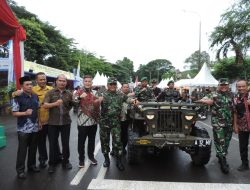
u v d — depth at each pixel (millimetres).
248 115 7031
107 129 7293
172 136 6965
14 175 6629
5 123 14898
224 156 7062
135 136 7012
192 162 7914
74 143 10188
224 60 35125
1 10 10086
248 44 22891
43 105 6703
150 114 7004
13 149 9172
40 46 37000
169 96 10188
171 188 5906
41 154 7223
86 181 6277
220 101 7023
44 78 7488
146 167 7410
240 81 7047
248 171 7102
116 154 7250
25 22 34719
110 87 7262
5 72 21188
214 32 24312
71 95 7059
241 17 23031
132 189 5836
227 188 5926
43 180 6309
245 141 7172
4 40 11688
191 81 24922
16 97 6426
